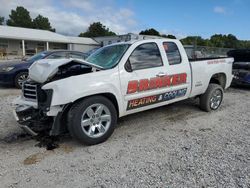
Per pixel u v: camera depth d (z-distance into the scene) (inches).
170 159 139.3
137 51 181.2
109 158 142.2
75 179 120.9
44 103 150.7
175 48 206.1
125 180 118.8
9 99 290.0
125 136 176.4
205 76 226.4
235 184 113.5
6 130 187.2
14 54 1347.2
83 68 165.8
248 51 377.1
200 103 239.9
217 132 183.9
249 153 146.0
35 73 159.0
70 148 156.3
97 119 159.5
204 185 113.2
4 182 118.4
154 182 116.4
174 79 198.2
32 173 126.6
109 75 162.7
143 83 178.2
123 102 171.0
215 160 137.2
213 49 553.6
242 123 206.2
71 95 145.6
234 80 370.9
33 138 172.2
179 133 182.1
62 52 385.7
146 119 215.3
